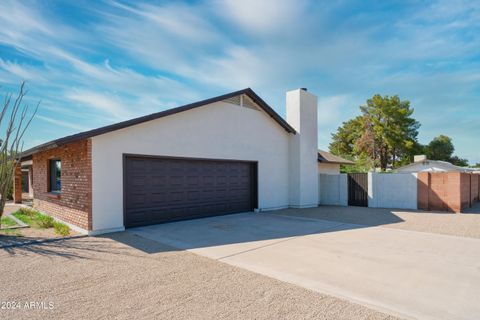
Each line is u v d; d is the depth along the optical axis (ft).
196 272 17.85
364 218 39.11
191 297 14.33
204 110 38.34
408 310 13.09
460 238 27.32
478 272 17.98
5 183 30.66
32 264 19.20
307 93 52.13
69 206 32.30
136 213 31.89
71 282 16.17
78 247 23.57
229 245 24.39
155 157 33.30
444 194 46.09
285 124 48.80
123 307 13.26
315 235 28.40
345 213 43.96
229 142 41.42
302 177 50.57
